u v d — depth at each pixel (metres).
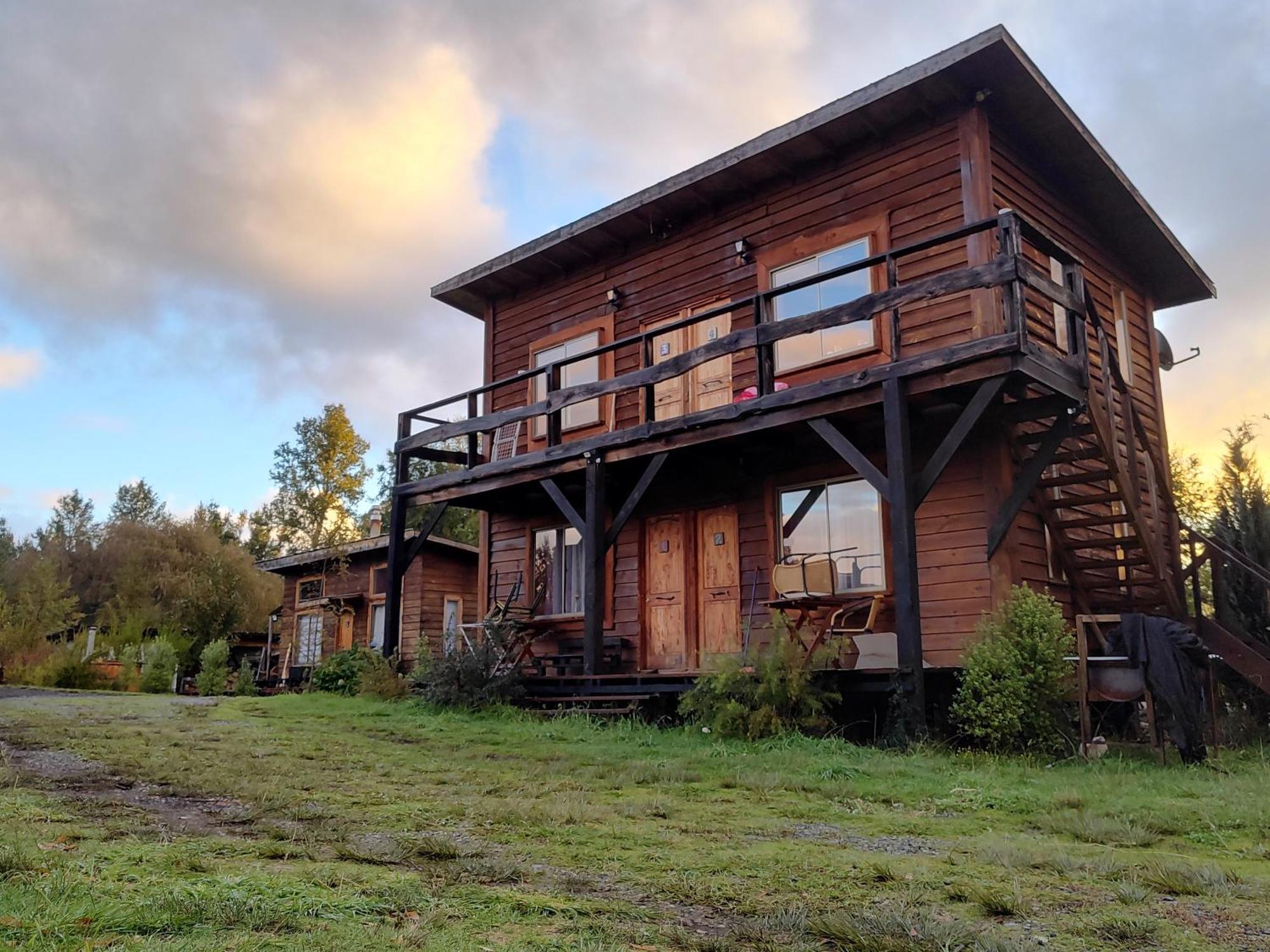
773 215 11.74
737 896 3.07
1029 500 9.88
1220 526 13.20
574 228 13.17
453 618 22.22
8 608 21.55
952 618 9.48
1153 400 13.43
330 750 7.31
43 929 2.21
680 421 10.00
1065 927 2.79
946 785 5.91
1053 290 8.31
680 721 9.56
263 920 2.44
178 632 28.70
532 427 14.40
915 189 10.36
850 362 10.57
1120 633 7.65
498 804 4.86
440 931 2.46
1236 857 3.97
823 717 8.16
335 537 42.38
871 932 2.58
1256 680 10.41
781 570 8.93
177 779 5.44
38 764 5.96
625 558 12.95
